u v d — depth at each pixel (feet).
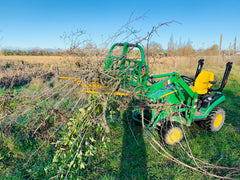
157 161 11.21
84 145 11.14
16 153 11.54
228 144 12.95
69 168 8.95
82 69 9.91
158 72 35.09
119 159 11.28
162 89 12.82
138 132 14.21
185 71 36.68
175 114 12.98
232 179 9.63
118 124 15.42
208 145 12.92
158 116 11.93
